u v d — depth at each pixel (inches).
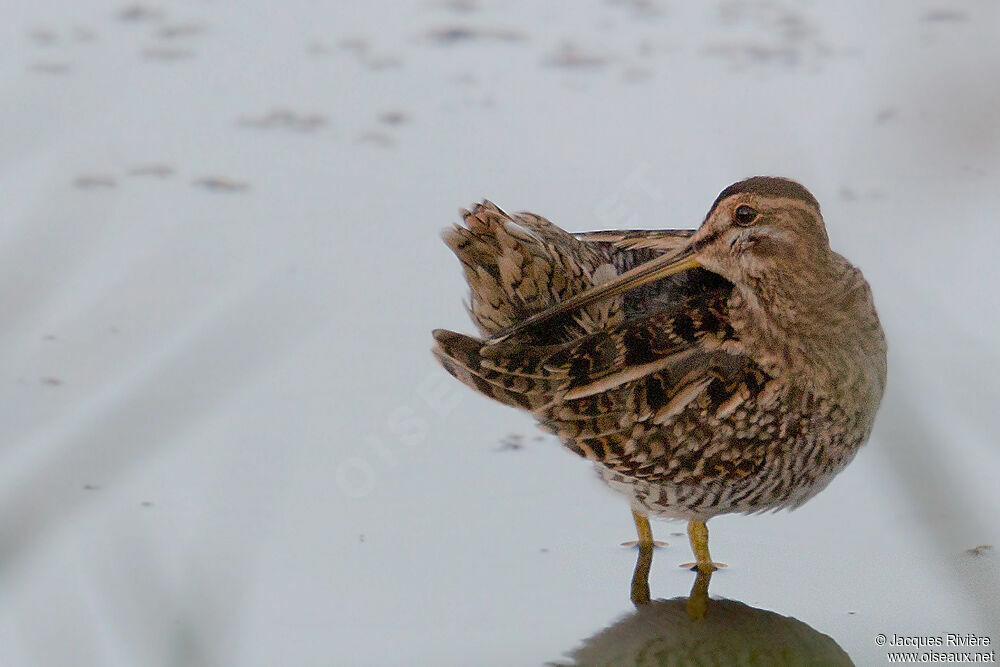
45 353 460.8
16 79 587.5
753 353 394.9
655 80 596.1
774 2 655.8
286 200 527.2
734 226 395.2
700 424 396.2
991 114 564.4
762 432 396.2
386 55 615.8
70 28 628.1
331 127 568.1
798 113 574.2
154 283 488.4
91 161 546.6
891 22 630.5
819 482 408.2
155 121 570.6
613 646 377.4
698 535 412.2
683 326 400.8
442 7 654.5
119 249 503.8
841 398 393.7
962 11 630.5
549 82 597.3
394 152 553.3
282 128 567.2
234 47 618.2
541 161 547.5
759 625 385.7
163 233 509.7
